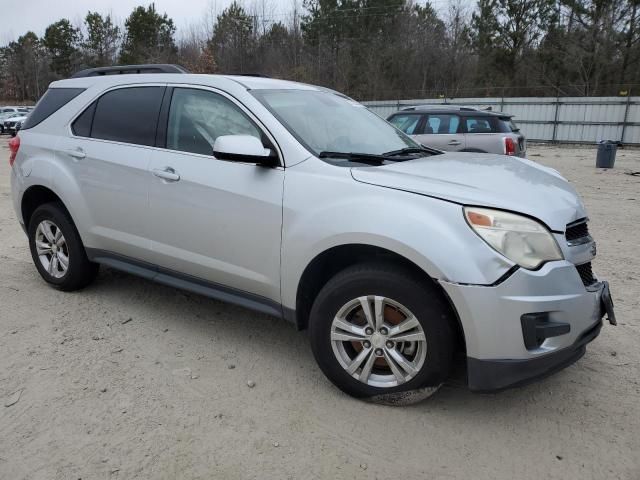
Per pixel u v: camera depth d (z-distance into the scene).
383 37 44.84
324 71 42.94
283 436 2.83
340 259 3.21
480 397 3.20
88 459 2.64
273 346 3.84
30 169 4.55
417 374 2.90
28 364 3.51
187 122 3.75
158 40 62.69
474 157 3.85
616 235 7.17
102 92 4.29
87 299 4.60
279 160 3.28
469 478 2.55
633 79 39.25
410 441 2.80
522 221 2.70
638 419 2.99
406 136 4.32
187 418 2.97
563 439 2.82
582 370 3.51
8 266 5.45
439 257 2.67
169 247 3.80
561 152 23.45
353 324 3.07
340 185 3.03
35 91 73.75
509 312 2.63
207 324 4.18
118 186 3.99
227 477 2.54
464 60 43.25
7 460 2.63
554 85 41.91
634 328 4.13
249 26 46.69
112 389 3.24
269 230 3.26
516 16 43.06
